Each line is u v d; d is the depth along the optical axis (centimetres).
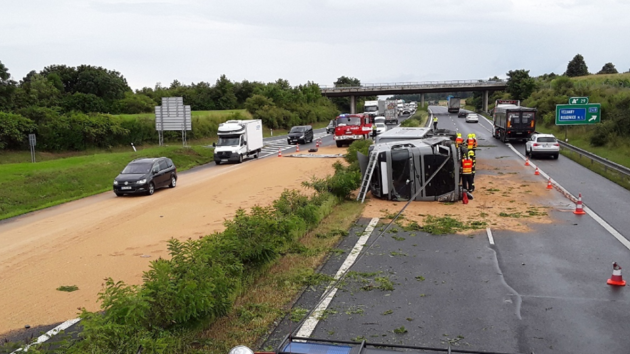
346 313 910
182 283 782
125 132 5097
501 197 2108
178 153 4138
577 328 838
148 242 1531
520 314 899
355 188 2192
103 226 1800
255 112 8444
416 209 1889
